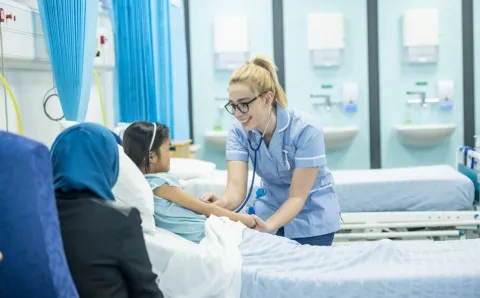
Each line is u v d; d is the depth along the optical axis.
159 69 4.15
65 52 2.52
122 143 2.12
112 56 3.64
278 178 2.29
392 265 1.80
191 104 5.41
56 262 1.04
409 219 3.29
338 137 5.09
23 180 1.00
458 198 3.42
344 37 5.30
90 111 3.47
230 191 2.28
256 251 1.86
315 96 5.33
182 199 2.10
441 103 5.22
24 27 2.52
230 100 2.06
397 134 5.34
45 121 2.88
